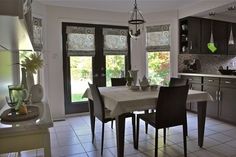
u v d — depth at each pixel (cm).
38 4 379
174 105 228
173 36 463
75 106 445
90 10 434
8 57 191
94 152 257
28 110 141
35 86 184
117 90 291
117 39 467
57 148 270
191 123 368
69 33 425
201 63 488
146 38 480
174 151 255
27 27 95
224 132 318
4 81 171
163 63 481
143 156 244
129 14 468
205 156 240
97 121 392
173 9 453
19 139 107
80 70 445
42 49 390
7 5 70
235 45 518
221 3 351
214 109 389
